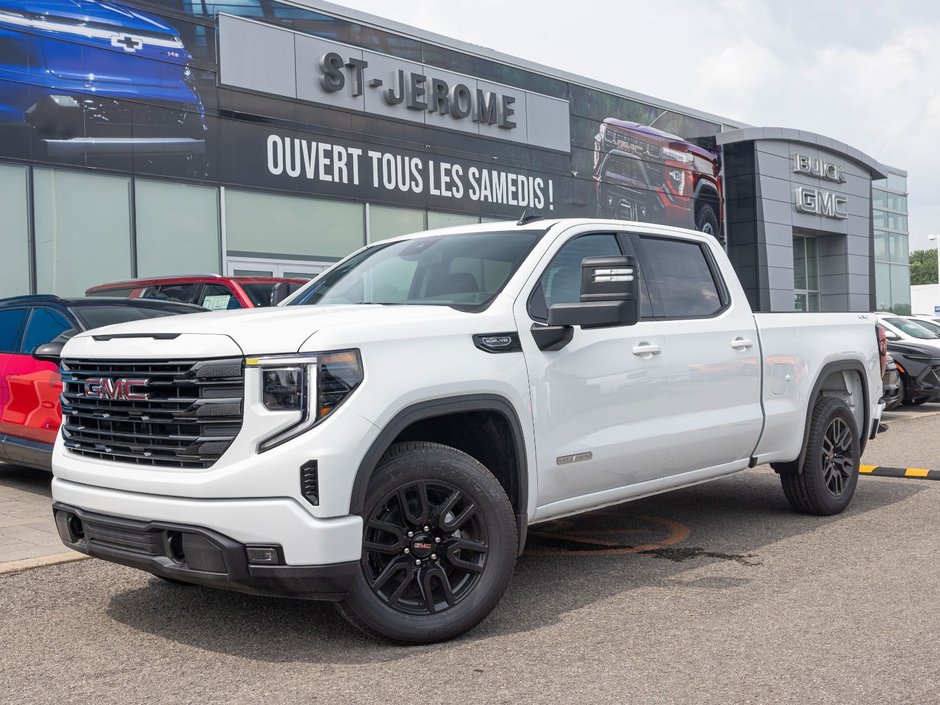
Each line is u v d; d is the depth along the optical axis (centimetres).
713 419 537
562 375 446
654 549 560
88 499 392
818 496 634
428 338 394
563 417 446
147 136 1614
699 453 530
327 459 352
